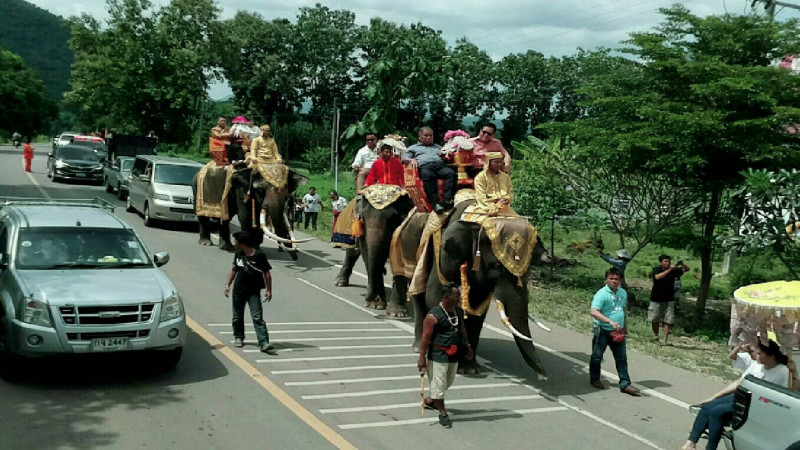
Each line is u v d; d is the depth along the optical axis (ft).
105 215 32.73
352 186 138.51
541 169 55.83
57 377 26.78
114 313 25.48
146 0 142.10
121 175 88.33
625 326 30.45
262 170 50.85
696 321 48.98
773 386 19.49
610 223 57.98
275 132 235.40
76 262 28.58
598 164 52.85
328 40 232.94
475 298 29.99
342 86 241.55
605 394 29.71
